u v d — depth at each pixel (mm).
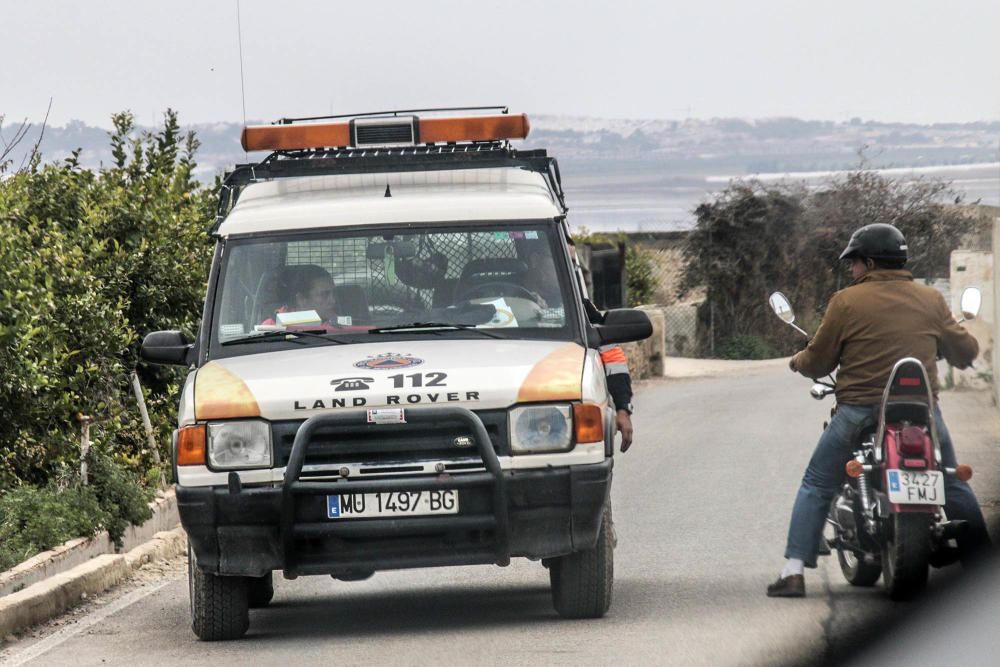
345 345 28375
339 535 25516
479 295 29109
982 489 44906
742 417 77688
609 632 26547
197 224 56156
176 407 52656
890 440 26953
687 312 157375
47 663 26703
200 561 26250
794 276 157375
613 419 27500
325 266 29328
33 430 41250
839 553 30719
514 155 33688
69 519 37062
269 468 25781
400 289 29188
